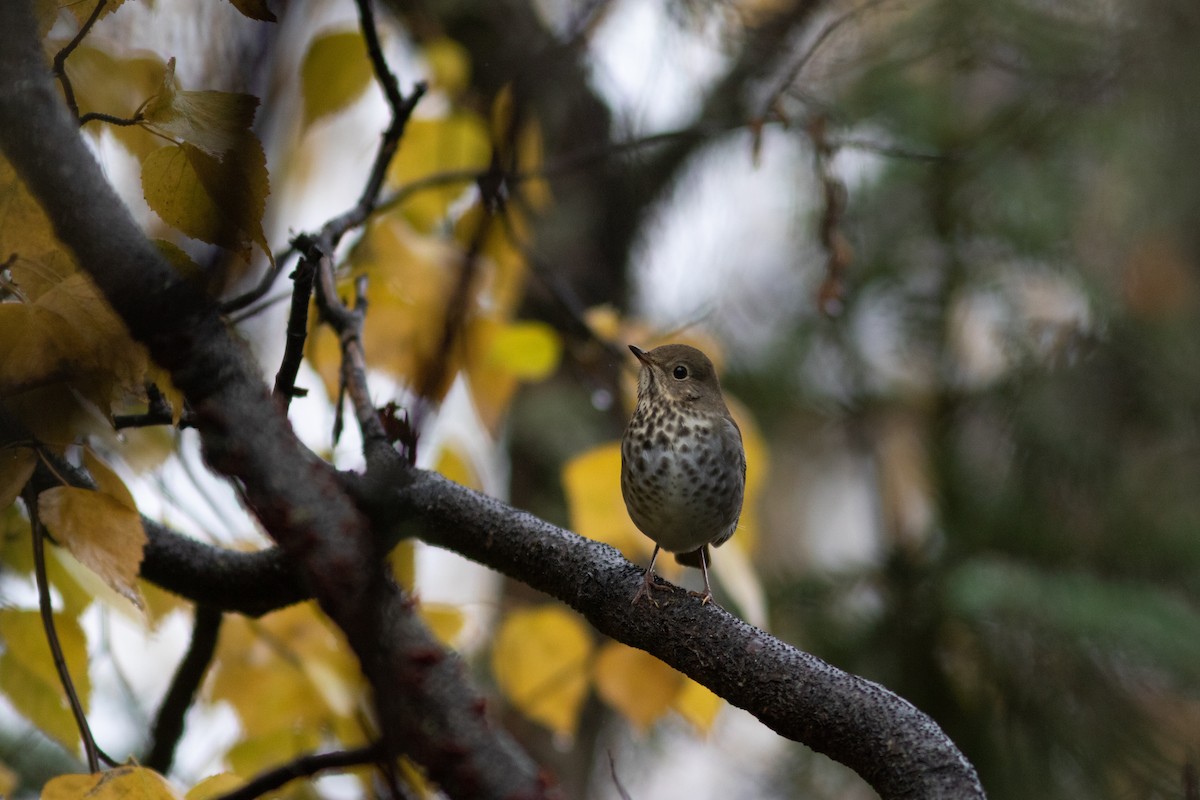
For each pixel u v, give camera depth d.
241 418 3.48
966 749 10.45
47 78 3.82
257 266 6.96
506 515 5.61
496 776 3.41
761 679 4.97
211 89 4.85
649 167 11.27
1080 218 11.55
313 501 3.39
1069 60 10.76
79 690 5.57
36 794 8.00
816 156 8.16
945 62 11.11
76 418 4.62
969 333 12.99
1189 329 11.66
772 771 12.25
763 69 10.71
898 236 11.98
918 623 10.96
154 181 4.54
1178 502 11.34
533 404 11.45
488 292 7.50
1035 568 11.02
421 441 6.29
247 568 6.06
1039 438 11.53
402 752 3.35
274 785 4.21
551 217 11.20
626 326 8.61
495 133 7.57
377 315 7.05
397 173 8.09
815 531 15.68
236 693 6.57
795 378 12.38
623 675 7.03
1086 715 10.48
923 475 12.23
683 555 8.65
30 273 4.49
